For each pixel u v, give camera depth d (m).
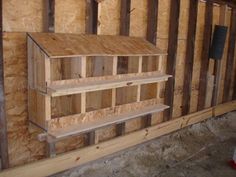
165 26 3.20
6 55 1.94
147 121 3.16
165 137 3.40
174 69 3.30
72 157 2.42
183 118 3.62
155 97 2.62
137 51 2.35
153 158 2.94
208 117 4.12
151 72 2.49
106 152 2.71
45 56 1.80
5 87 1.98
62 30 2.21
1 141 1.98
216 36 3.80
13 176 2.04
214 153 3.20
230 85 4.72
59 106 2.24
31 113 2.06
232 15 4.32
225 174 2.76
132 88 2.48
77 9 2.28
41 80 1.87
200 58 3.87
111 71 2.19
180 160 2.97
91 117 2.12
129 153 2.94
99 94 2.34
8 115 2.03
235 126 4.15
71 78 2.08
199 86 3.96
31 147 2.20
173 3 3.16
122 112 2.35
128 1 2.65
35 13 2.04
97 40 2.24
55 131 1.90
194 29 3.49
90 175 2.49
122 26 2.66
